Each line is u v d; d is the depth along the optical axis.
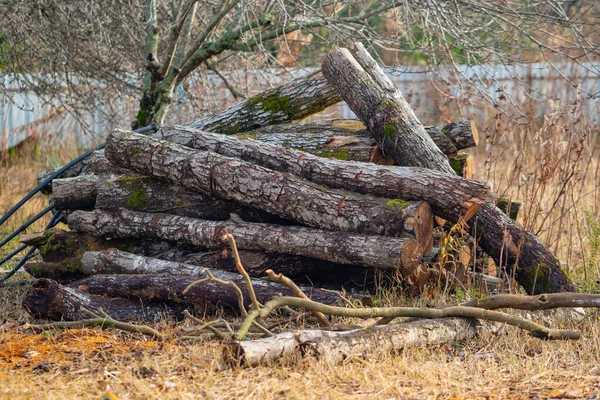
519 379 4.82
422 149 6.79
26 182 13.84
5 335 5.84
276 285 6.25
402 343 5.17
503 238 6.52
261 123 7.90
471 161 7.51
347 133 7.36
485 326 5.66
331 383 4.62
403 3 9.19
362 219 6.21
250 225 6.68
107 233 7.41
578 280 7.75
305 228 6.50
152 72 9.84
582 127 10.14
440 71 11.02
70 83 11.50
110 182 7.53
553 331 5.44
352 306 6.04
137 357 5.18
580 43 9.17
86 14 10.50
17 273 8.43
